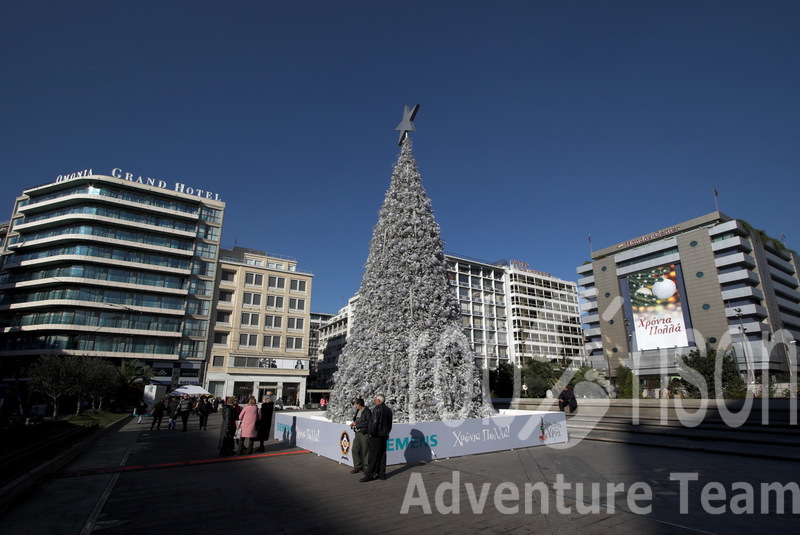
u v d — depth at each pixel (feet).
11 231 173.47
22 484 21.72
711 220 217.77
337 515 18.20
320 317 383.04
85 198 159.74
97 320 152.56
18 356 147.74
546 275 312.09
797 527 15.92
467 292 270.05
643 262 231.09
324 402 91.04
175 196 176.65
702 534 15.29
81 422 63.46
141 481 25.18
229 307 175.52
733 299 194.90
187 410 61.36
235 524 17.11
